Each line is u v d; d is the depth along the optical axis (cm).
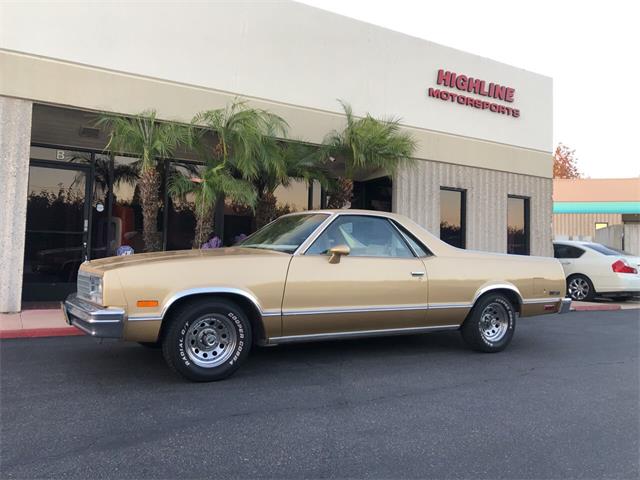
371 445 338
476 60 1342
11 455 312
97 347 612
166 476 289
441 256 590
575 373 538
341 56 1125
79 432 349
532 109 1450
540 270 652
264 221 1035
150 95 914
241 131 873
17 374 491
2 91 789
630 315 1029
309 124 1078
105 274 429
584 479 296
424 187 1241
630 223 2623
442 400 435
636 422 392
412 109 1225
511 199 1435
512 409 416
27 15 813
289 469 301
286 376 498
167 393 436
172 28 937
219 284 459
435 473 300
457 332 768
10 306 798
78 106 851
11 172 796
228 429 359
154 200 891
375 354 607
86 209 1059
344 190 1069
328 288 507
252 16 1017
